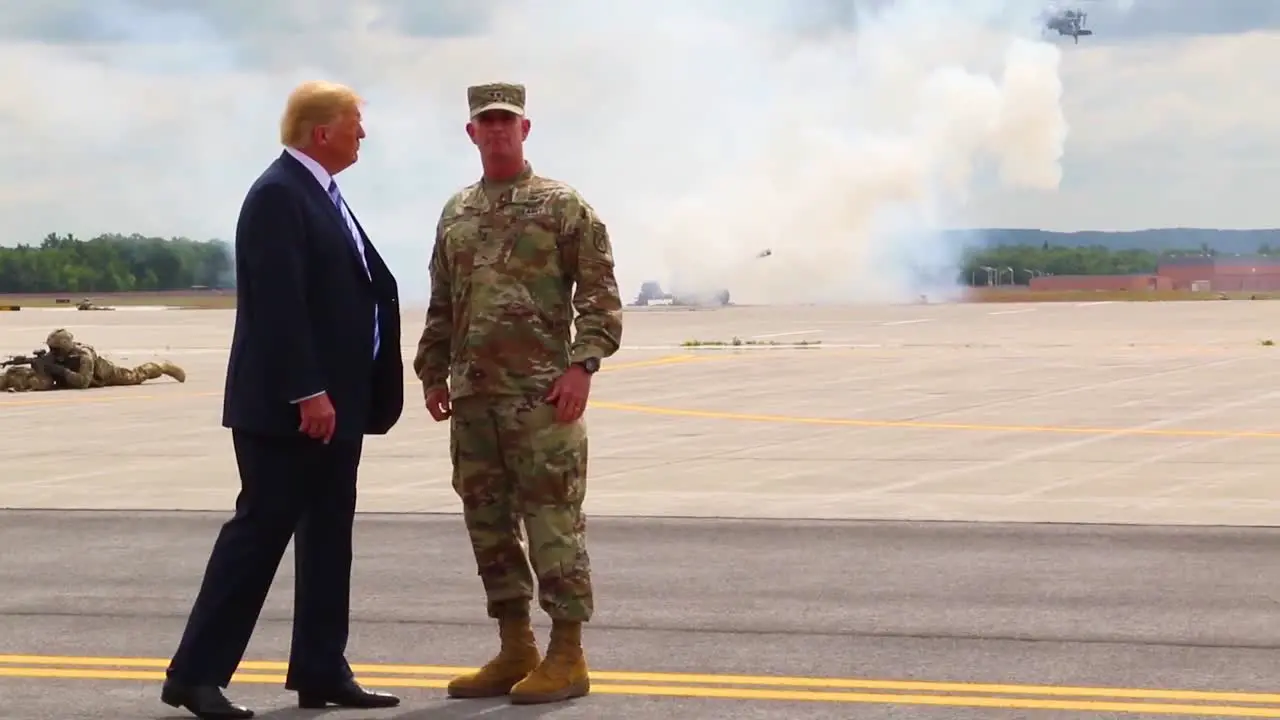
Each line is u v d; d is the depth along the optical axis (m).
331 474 6.11
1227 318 54.72
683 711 6.04
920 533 10.25
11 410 20.48
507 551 6.33
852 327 49.50
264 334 5.86
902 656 6.91
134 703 6.24
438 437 16.84
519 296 6.11
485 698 6.32
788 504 11.60
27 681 6.60
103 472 13.97
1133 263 161.38
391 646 7.22
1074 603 8.02
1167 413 18.50
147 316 74.88
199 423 18.61
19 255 137.38
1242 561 9.17
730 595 8.30
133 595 8.47
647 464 14.16
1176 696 6.21
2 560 9.56
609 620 7.69
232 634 5.98
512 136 6.14
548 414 6.11
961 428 17.08
